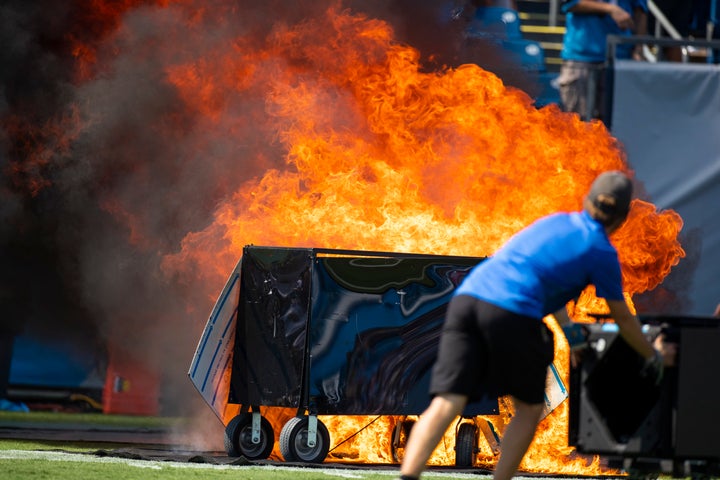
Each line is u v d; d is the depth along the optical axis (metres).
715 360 15.38
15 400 39.81
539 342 15.12
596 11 38.72
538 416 15.66
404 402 22.78
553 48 51.75
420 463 14.70
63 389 40.19
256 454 22.81
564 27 52.91
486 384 15.56
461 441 23.27
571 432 15.94
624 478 22.14
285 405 22.33
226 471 19.78
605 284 15.09
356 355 22.56
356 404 22.48
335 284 22.59
